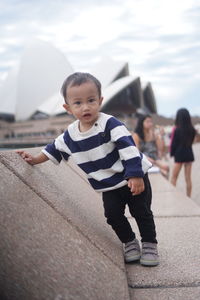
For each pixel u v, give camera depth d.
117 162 2.12
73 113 2.10
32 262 1.42
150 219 2.24
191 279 1.96
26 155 2.24
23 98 53.41
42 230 1.58
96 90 2.06
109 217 2.23
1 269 1.35
